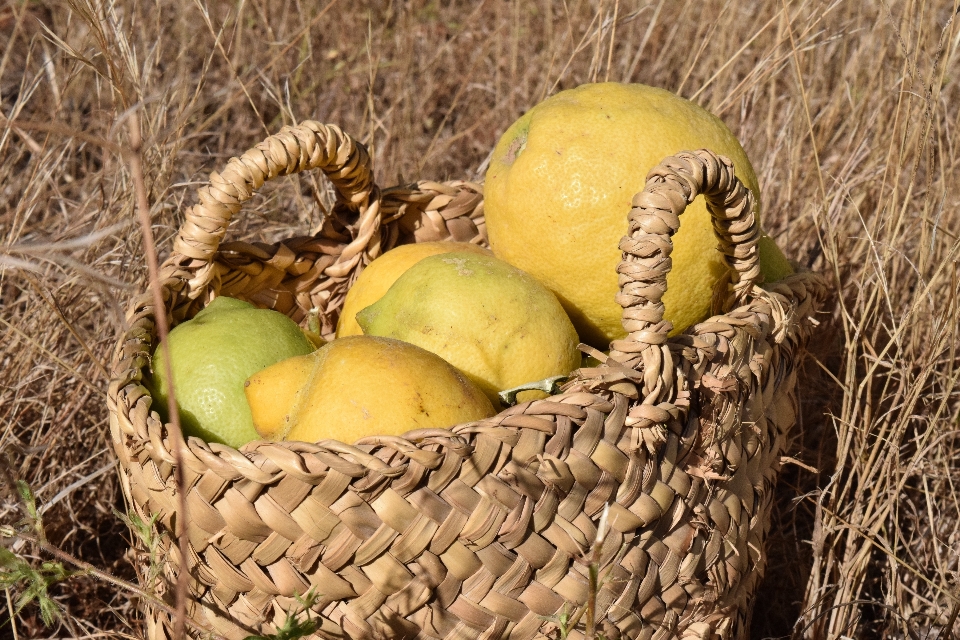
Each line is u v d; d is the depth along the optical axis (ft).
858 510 4.31
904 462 4.64
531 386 3.32
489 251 4.40
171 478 2.84
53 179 5.49
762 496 3.67
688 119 3.81
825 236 5.57
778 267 4.26
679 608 3.25
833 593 4.38
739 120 6.79
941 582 4.25
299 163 4.00
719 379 3.12
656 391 2.88
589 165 3.65
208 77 7.21
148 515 3.04
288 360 3.25
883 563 4.73
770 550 4.82
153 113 5.11
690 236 3.65
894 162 5.06
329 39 8.27
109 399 3.10
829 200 5.59
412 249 4.19
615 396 2.93
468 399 3.14
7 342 4.81
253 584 2.88
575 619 2.72
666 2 8.34
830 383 5.26
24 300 4.81
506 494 2.78
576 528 2.91
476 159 7.83
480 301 3.51
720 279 3.60
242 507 2.73
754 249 3.28
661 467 3.06
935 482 4.77
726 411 3.22
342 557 2.75
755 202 3.68
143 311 3.63
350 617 2.86
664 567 3.16
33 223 5.35
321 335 4.83
